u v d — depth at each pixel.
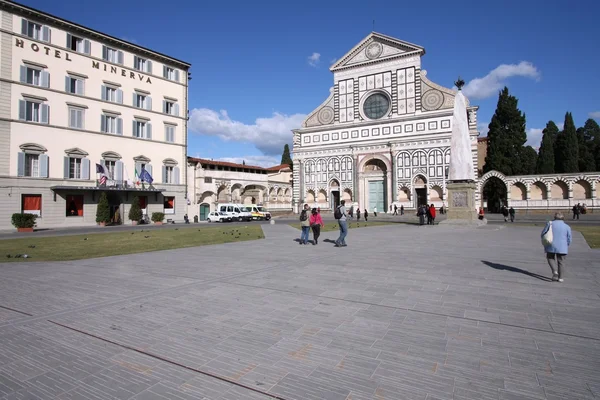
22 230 35.94
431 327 7.08
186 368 5.57
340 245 19.53
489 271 12.16
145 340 6.65
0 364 5.80
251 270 12.88
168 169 53.91
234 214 56.66
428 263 13.77
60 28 42.50
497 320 7.43
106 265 14.39
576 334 6.67
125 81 48.56
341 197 69.81
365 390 4.87
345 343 6.38
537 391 4.79
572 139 69.81
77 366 5.70
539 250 17.16
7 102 38.41
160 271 12.93
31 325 7.49
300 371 5.41
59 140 42.22
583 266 13.02
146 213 50.78
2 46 38.09
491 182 65.19
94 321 7.68
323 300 8.97
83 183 44.16
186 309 8.41
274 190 76.38
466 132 33.75
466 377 5.17
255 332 6.95
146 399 4.75
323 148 71.81
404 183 64.25
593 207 51.69
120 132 47.88
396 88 66.38
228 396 4.77
